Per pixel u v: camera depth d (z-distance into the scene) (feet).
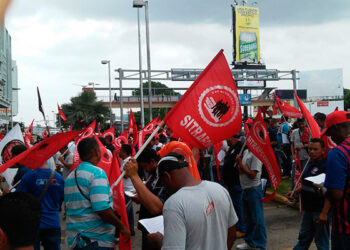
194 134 11.71
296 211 26.78
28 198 5.27
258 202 18.13
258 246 18.06
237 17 196.54
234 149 20.97
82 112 148.66
